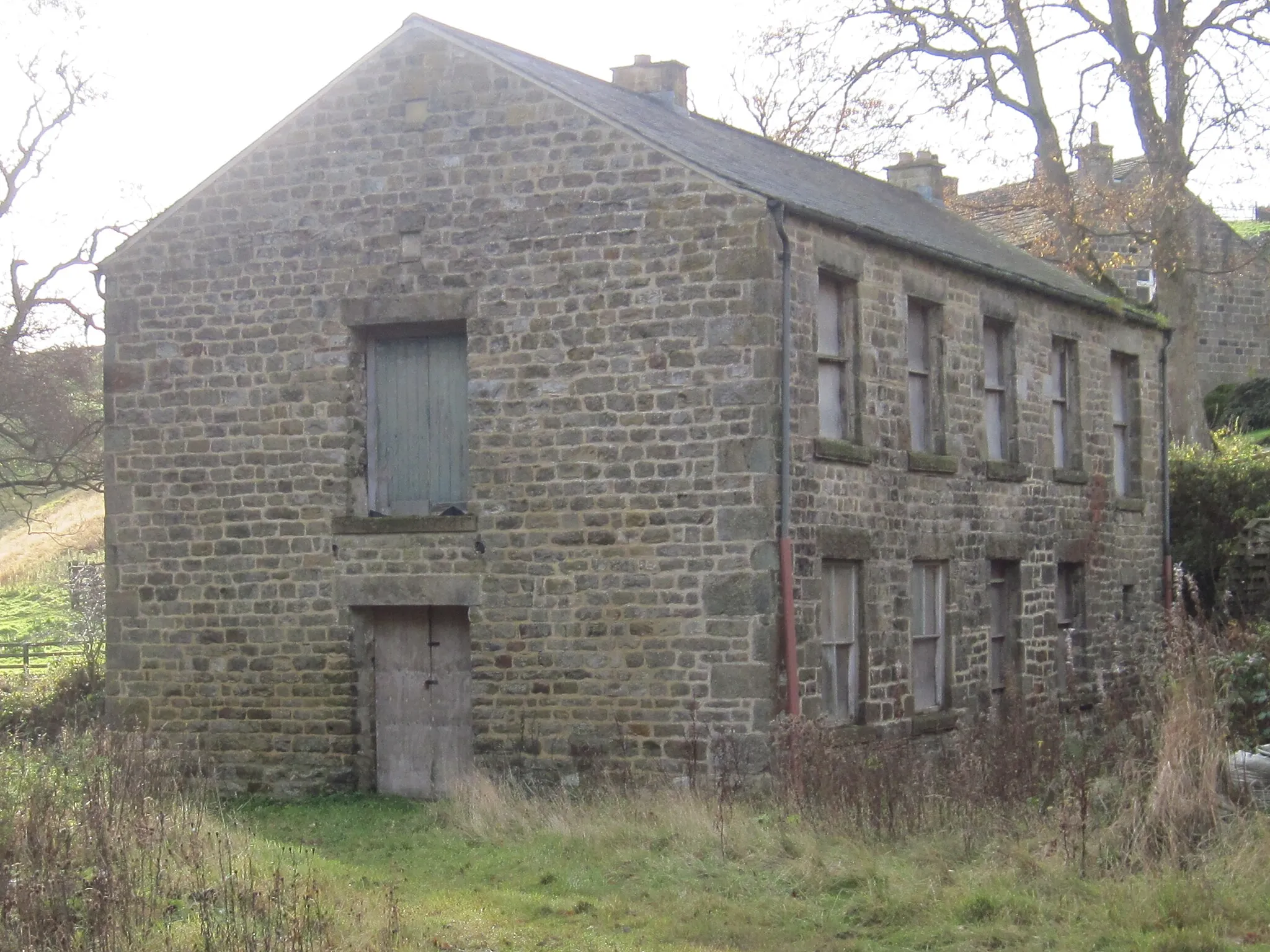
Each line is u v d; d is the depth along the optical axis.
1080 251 30.72
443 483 17.69
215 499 18.08
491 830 15.08
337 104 17.77
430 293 17.27
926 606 19.16
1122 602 24.28
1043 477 21.84
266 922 10.11
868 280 17.78
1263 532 24.86
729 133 21.81
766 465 15.80
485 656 16.84
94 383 32.38
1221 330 39.69
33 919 9.73
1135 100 30.91
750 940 10.89
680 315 16.19
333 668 17.64
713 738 15.82
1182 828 12.05
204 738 18.03
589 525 16.47
